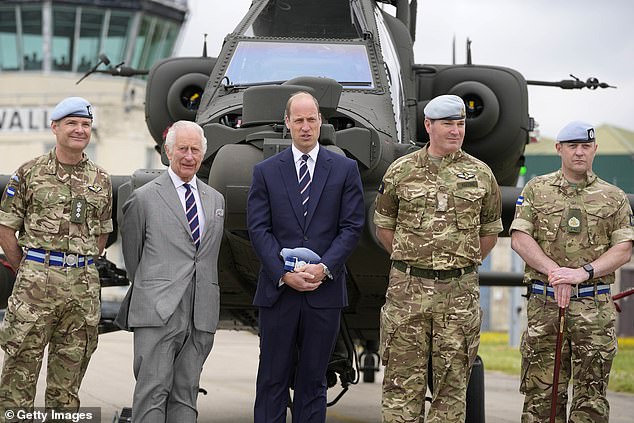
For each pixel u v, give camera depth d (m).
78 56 40.62
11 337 6.72
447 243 6.56
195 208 6.88
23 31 40.31
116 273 9.23
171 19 41.41
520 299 24.25
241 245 7.73
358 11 8.79
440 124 6.61
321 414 6.81
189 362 6.78
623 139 59.75
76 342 6.91
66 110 6.82
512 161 9.85
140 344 6.69
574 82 10.80
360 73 8.38
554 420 6.74
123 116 40.12
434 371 6.65
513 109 9.44
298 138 6.74
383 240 6.86
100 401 11.16
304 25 8.75
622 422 10.27
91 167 7.03
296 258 6.54
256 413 6.83
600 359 6.85
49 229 6.81
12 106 40.69
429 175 6.65
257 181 6.79
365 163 7.48
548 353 6.98
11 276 9.22
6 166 40.91
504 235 8.76
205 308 6.79
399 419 6.63
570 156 6.93
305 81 7.39
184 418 6.76
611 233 6.96
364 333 9.70
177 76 9.80
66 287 6.81
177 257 6.77
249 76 8.41
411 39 10.19
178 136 6.81
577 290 6.90
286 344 6.74
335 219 6.78
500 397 12.65
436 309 6.58
